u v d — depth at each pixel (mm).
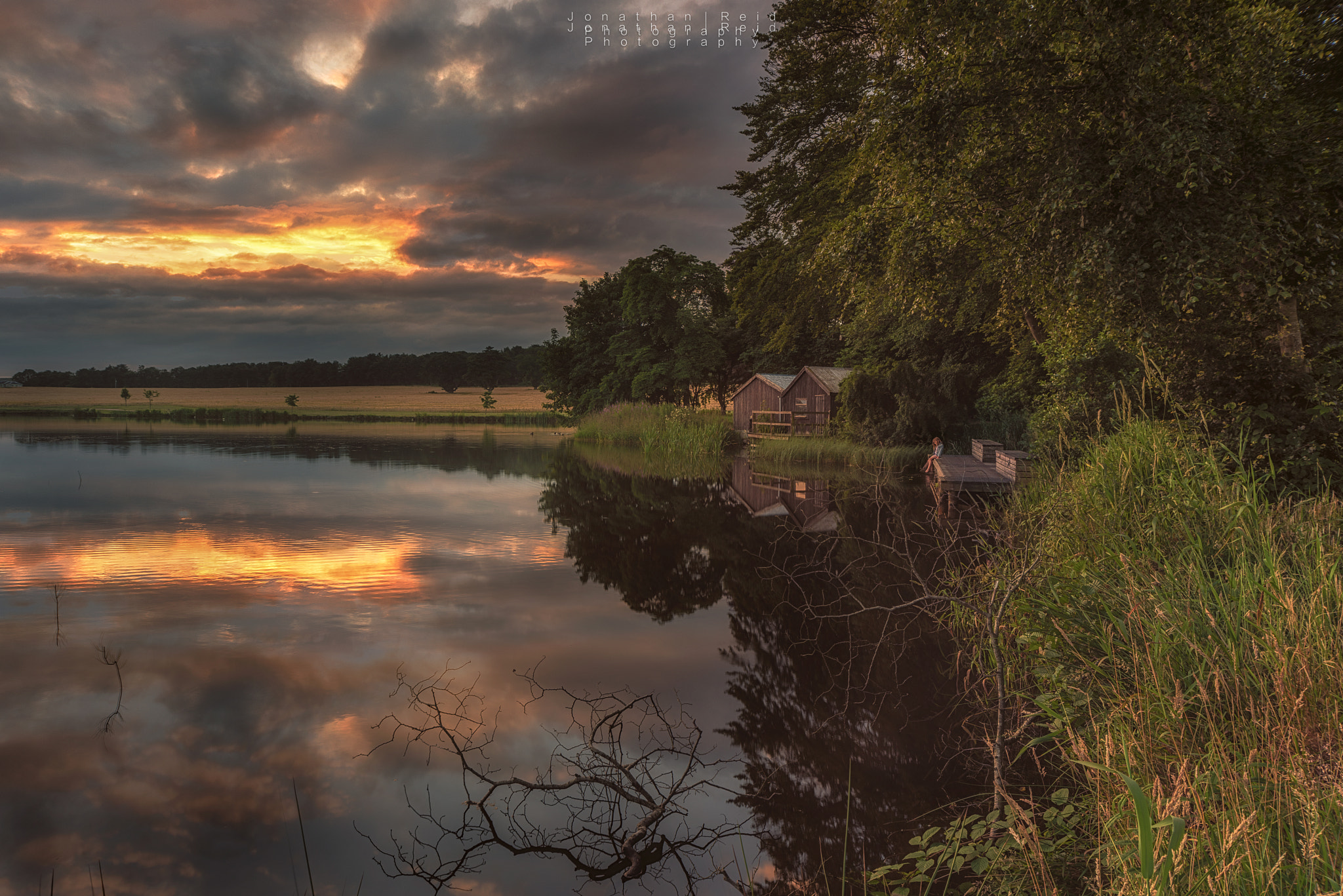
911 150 10594
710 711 6031
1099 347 12461
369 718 5961
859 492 19875
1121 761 3803
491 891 3756
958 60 9867
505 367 160125
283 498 19359
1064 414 12781
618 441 41719
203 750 5402
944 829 4172
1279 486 8086
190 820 4480
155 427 58469
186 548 12969
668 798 4445
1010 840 3693
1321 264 8867
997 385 26188
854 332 32719
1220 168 8188
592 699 6312
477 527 15055
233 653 7496
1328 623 3865
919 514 15492
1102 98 9055
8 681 6711
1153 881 2545
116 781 4953
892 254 13703
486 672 6984
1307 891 2543
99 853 4125
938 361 30469
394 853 4129
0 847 4191
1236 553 5277
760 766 5062
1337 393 8586
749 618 8688
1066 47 9250
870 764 5027
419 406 101312
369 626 8453
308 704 6230
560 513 16844
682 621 8617
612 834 4328
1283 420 8492
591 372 58719
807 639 7824
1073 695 4570
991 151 10414
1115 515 6363
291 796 4789
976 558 9602
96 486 21938
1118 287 8672
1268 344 9234
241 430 55594
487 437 49281
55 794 4797
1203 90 8516
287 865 4043
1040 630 5371
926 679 6516
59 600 9562
